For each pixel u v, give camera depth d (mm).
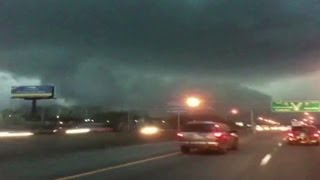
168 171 18906
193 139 30203
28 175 16969
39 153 23453
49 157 23938
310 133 44188
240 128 80125
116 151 30438
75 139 27859
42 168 19484
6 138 21016
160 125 99375
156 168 20141
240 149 36000
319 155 29406
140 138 38438
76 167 20250
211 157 27031
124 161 23781
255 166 21484
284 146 41219
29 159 22234
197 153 30594
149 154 29172
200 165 21750
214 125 30531
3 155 20531
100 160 23984
